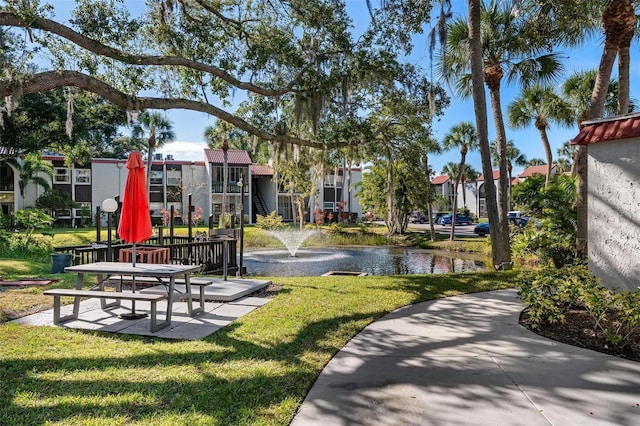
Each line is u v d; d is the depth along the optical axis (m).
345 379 3.33
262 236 22.19
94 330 4.74
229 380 3.29
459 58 11.66
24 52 7.25
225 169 30.03
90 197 33.75
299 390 3.11
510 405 2.83
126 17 7.61
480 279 8.46
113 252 9.44
